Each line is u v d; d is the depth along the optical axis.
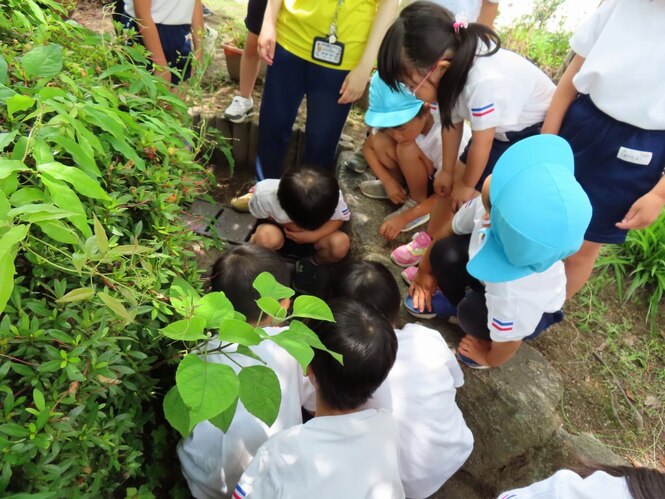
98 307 0.93
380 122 2.26
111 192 1.11
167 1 2.30
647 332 2.24
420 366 1.56
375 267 1.74
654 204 1.59
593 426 1.90
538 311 1.57
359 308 1.35
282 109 2.54
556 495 0.97
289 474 1.18
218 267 1.64
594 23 1.70
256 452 1.38
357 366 1.25
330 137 2.58
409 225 2.55
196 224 1.67
